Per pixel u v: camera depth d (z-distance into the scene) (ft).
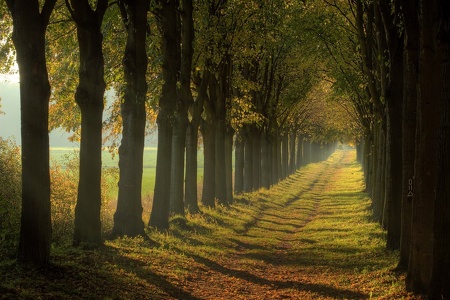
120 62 67.87
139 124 55.31
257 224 94.89
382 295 37.52
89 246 45.39
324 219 104.42
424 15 32.58
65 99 73.31
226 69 97.96
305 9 80.07
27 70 33.76
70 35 64.69
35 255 34.50
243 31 87.20
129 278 38.52
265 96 131.75
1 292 28.12
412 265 35.78
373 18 70.74
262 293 42.55
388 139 56.95
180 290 40.04
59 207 59.41
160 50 71.26
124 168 55.36
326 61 91.50
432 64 32.89
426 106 33.60
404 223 45.06
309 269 53.42
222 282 45.65
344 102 145.38
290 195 157.48
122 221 55.21
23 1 33.55
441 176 28.66
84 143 45.83
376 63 75.46
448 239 28.40
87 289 32.94
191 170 86.74
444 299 28.17
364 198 142.00
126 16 55.72
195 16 77.71
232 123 114.42
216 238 70.49
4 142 58.18
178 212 77.25
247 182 138.92
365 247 62.80
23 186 34.30
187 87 74.23
